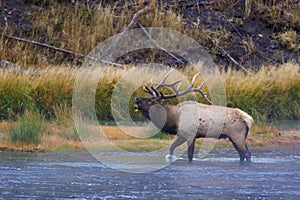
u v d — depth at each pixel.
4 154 48.69
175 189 37.91
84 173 42.22
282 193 37.00
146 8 88.12
